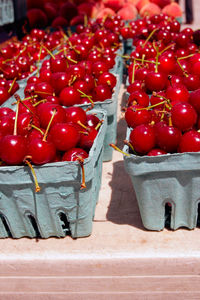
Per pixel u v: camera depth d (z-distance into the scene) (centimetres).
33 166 154
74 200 165
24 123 175
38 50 371
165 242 173
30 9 557
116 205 209
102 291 175
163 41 336
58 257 169
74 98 217
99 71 259
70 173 155
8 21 480
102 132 187
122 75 453
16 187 161
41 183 158
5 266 171
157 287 172
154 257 166
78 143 177
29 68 329
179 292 172
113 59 304
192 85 210
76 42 344
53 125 175
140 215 196
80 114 185
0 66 301
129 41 450
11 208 170
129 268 169
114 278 171
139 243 174
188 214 172
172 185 162
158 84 212
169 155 152
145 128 163
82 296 176
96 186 199
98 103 228
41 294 177
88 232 179
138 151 166
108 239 179
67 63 269
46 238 181
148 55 289
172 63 237
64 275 172
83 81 233
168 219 181
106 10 576
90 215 175
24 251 174
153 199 168
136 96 203
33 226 183
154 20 446
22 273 173
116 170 251
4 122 174
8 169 154
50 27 534
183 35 308
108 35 370
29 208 168
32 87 237
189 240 173
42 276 173
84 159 154
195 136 155
